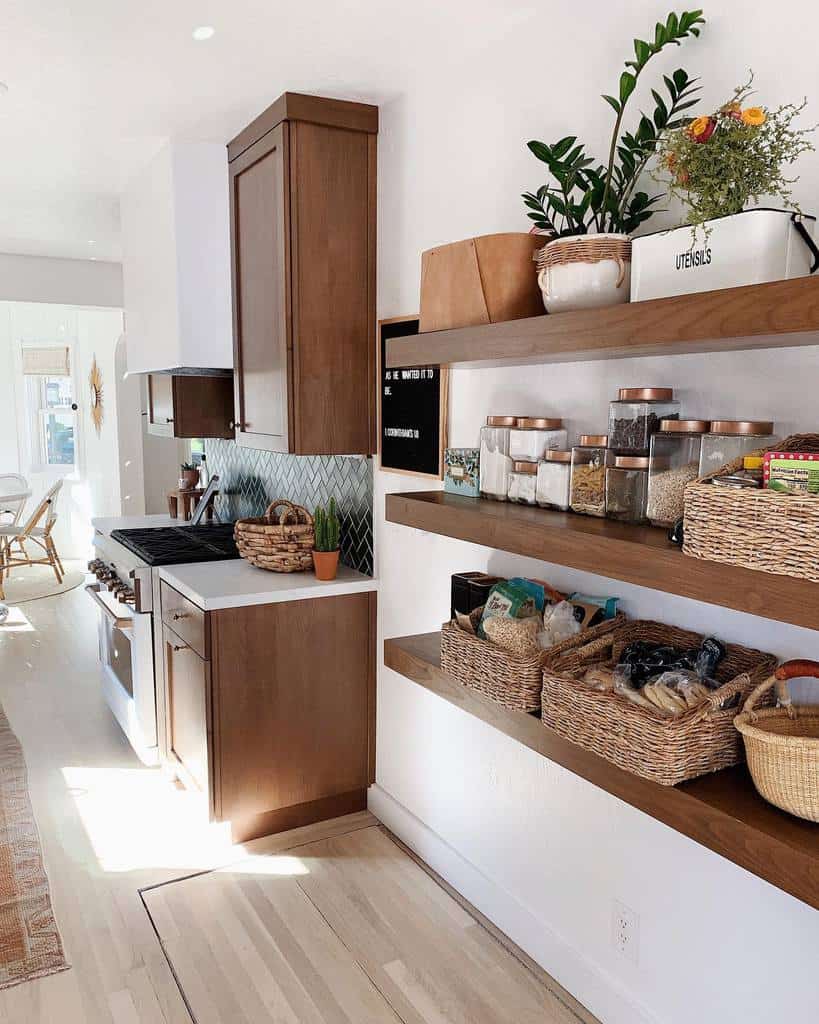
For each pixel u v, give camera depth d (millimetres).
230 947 2236
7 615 5695
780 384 1440
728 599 1176
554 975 2105
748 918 1561
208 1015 1989
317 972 2143
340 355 2693
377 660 2902
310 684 2799
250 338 2938
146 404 4258
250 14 1960
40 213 4090
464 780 2457
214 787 2662
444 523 1848
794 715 1312
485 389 2240
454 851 2525
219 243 3094
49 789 3123
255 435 2953
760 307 1096
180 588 2809
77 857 2658
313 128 2549
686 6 1575
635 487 1541
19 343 7855
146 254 3367
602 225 1578
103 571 3783
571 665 1623
